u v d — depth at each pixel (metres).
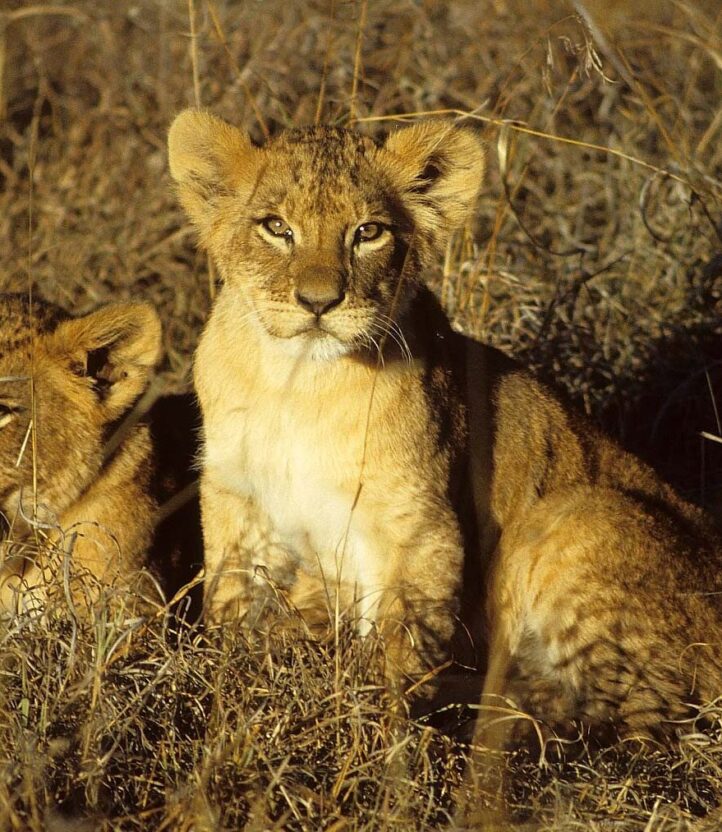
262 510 9.38
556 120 15.44
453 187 9.48
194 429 10.63
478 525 9.64
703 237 12.96
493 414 9.77
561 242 14.01
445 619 9.17
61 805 7.02
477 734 8.11
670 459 12.12
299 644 8.41
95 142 15.04
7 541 8.73
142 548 9.53
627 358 12.42
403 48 15.01
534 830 7.28
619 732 9.02
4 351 9.25
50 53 16.72
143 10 16.41
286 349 8.72
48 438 9.17
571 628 9.38
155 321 9.36
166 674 7.86
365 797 7.37
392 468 9.00
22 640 7.93
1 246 13.78
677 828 7.22
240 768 7.23
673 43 16.08
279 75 15.09
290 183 8.83
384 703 8.23
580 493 9.85
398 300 9.00
